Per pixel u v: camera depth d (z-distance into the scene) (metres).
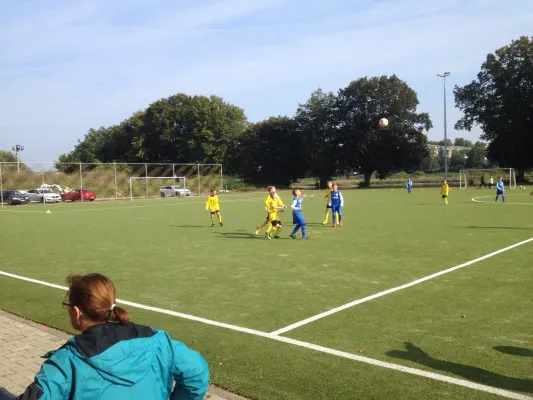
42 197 42.50
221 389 4.36
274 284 8.55
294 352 5.21
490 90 65.31
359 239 14.34
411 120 70.19
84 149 86.38
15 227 20.23
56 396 1.79
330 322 6.23
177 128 78.12
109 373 1.85
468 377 4.45
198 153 75.56
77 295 2.01
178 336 5.85
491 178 53.91
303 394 4.20
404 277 8.88
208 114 75.25
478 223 18.20
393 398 4.05
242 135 75.81
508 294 7.49
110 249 13.33
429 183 74.12
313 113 72.88
